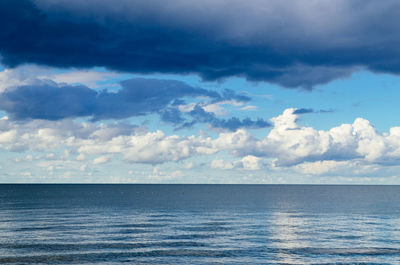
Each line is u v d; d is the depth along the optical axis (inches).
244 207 4042.8
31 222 2546.8
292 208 3954.2
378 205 4515.3
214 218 2893.7
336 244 1835.6
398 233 2172.7
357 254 1627.7
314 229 2319.1
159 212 3385.8
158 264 1446.9
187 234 2085.4
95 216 2977.4
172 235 2048.5
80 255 1567.4
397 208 4025.6
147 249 1690.5
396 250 1707.7
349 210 3737.7
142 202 4842.5
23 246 1726.1
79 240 1877.5
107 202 4788.4
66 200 5147.6
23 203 4431.6
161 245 1776.6
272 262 1493.6
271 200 5570.9
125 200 5310.0
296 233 2153.1
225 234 2092.8
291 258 1556.3
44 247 1708.9
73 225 2410.2
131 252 1630.2
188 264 1451.8
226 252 1647.4
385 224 2588.6
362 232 2201.0
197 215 3122.5
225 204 4520.2
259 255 1603.1
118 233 2100.1
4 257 1526.8
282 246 1780.3
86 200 5191.9
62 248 1691.7
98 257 1539.1
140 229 2261.3
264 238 1979.6
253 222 2650.1
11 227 2292.1
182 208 3858.3
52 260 1488.7
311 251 1681.8
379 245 1812.3
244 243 1843.0
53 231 2146.9
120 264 1444.4
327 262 1499.8
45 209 3590.1
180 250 1676.9
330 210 3727.9
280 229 2304.4
